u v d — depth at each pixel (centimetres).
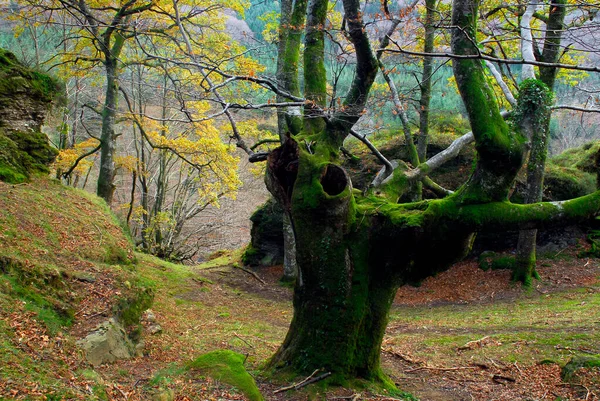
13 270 644
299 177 619
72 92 2052
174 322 997
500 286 1402
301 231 622
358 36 588
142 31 1328
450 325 1103
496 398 666
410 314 1287
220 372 585
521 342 880
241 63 1099
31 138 1138
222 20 1513
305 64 718
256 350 859
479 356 842
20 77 1118
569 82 1334
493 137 574
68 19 1692
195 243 2772
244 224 3022
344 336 636
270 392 604
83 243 928
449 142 1703
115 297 734
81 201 1146
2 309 560
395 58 966
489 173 592
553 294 1294
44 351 523
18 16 1335
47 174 1164
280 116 1161
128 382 550
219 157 1741
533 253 1391
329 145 649
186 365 633
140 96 1820
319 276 630
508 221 588
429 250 631
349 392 610
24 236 805
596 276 1369
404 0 901
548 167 1703
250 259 1869
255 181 2767
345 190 603
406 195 1446
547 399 656
